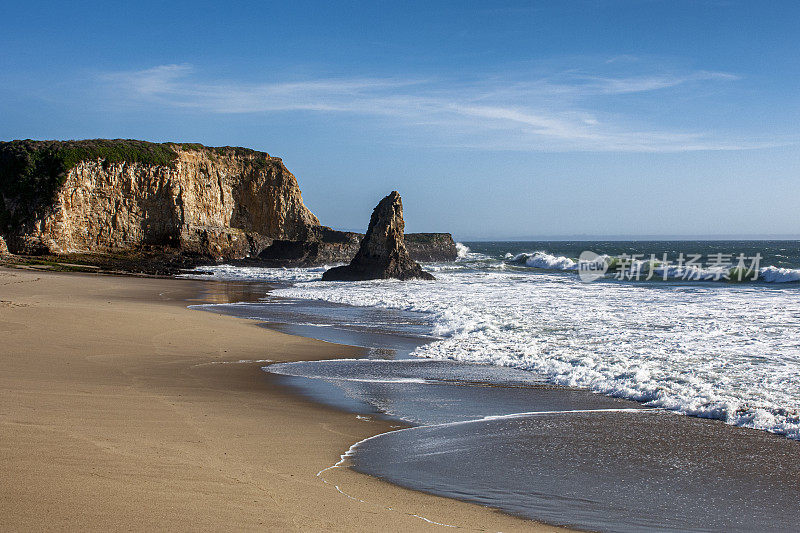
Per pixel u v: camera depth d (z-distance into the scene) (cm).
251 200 7600
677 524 584
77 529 436
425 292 3394
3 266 4500
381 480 673
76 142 6309
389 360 1466
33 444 638
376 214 4544
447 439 845
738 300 2731
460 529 532
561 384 1218
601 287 3650
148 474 578
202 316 2080
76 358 1255
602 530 564
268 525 479
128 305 2389
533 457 774
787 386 1141
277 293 3434
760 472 730
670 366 1329
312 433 845
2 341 1361
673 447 821
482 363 1432
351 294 3319
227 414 906
